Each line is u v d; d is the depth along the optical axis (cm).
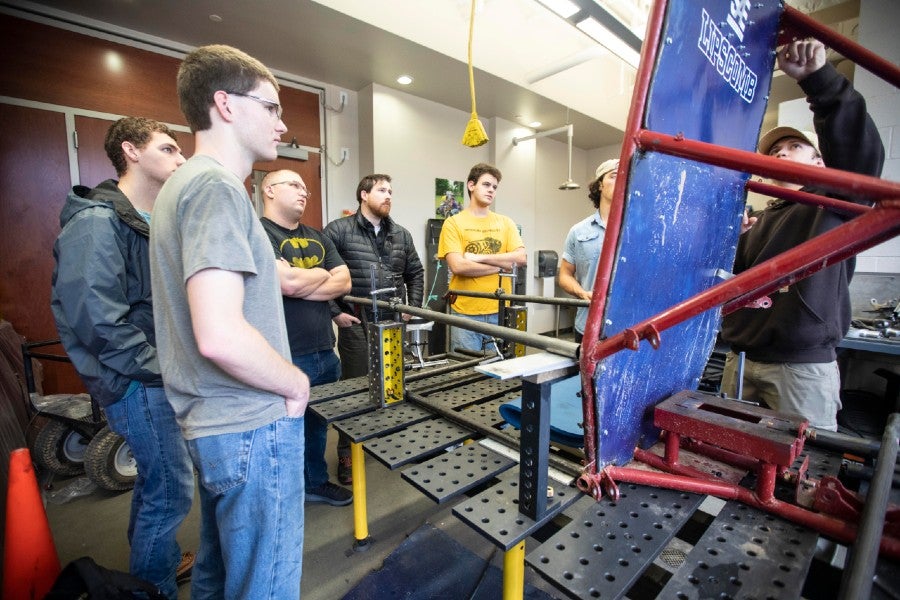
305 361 180
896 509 65
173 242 79
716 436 74
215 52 84
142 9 263
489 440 109
